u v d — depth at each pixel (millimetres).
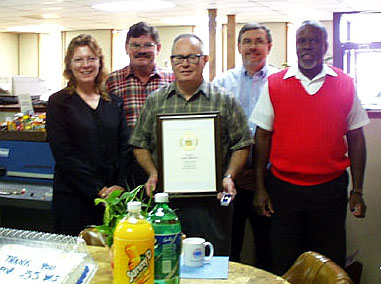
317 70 2406
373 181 2980
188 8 8711
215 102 2363
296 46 2432
